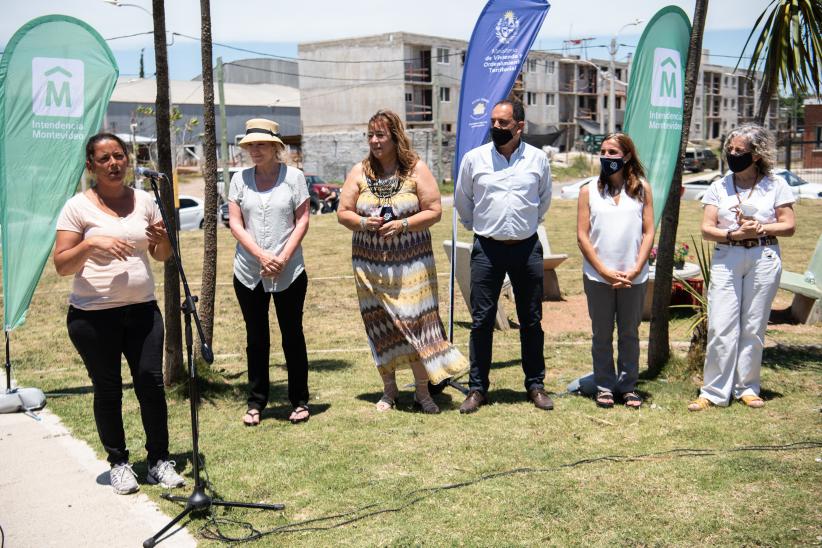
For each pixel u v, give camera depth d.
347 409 6.06
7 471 5.01
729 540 3.79
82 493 4.65
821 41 7.15
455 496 4.36
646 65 6.15
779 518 3.97
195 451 4.25
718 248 5.73
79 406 6.36
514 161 5.62
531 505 4.21
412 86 58.06
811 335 8.20
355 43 57.53
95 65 6.26
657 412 5.71
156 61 5.96
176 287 6.36
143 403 4.68
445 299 10.87
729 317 5.69
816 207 22.25
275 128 5.57
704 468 4.62
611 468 4.69
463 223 6.00
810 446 4.92
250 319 5.69
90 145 4.48
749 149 5.51
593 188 5.80
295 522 4.16
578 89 73.12
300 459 5.00
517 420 5.63
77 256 4.41
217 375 6.72
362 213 5.68
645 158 6.25
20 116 6.13
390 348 5.84
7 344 6.42
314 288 12.34
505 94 6.50
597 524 3.99
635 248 5.72
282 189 5.57
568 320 9.41
